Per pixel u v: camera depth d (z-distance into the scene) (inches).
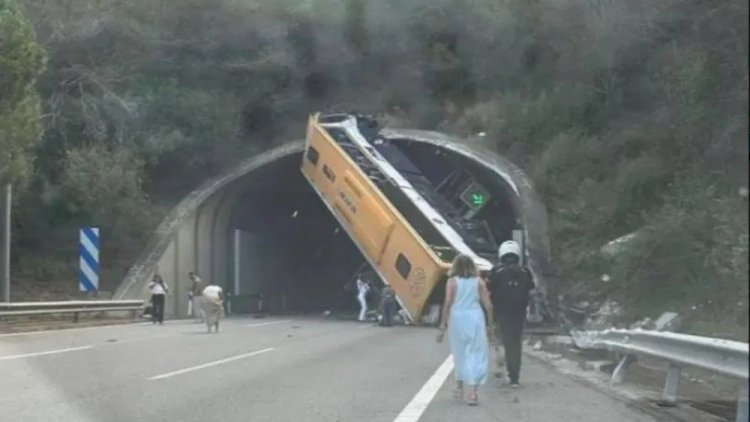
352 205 1305.4
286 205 1836.9
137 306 1245.7
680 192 741.3
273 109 1688.0
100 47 1462.8
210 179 1581.0
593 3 1200.2
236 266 1680.6
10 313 970.7
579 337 695.7
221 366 615.2
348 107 1736.0
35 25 1362.0
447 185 1492.4
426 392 486.3
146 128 1499.8
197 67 1600.6
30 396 466.3
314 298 2026.3
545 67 1491.1
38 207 1392.7
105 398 460.4
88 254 1183.6
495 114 1562.5
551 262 1121.4
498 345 585.9
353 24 1715.1
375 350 751.7
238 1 1627.7
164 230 1451.8
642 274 708.7
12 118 979.9
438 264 1153.4
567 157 1280.8
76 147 1416.1
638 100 1093.1
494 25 1574.8
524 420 396.8
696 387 510.9
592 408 433.1
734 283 313.3
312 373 575.2
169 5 1563.7
